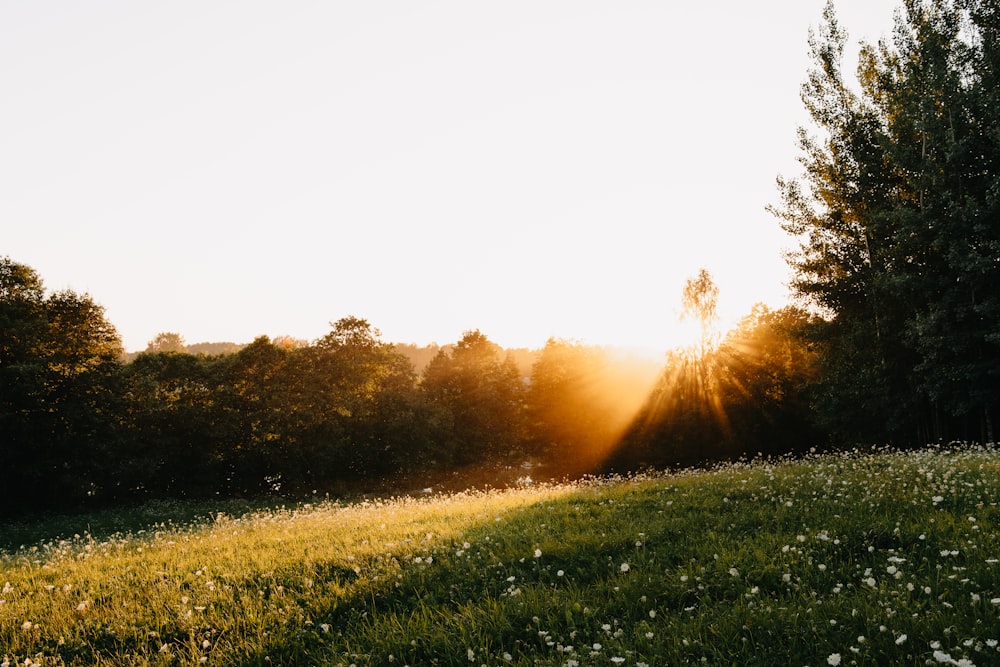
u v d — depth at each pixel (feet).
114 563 31.99
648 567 22.34
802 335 115.75
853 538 23.27
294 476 151.23
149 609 22.65
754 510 30.19
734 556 22.18
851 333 105.40
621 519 31.14
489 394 230.68
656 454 163.94
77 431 121.90
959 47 89.20
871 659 13.60
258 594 23.68
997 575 17.30
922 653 13.43
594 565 23.52
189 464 144.15
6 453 109.09
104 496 128.16
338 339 180.04
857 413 104.32
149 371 148.05
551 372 201.57
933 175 85.15
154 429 140.05
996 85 83.71
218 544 36.24
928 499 28.78
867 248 104.58
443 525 35.94
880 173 102.94
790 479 39.29
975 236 81.46
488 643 17.26
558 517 33.91
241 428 149.79
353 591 22.90
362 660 16.88
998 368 80.12
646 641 15.92
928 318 84.17
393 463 177.27
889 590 17.22
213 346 566.36
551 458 191.52
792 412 152.87
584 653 15.85
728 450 155.43
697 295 164.86
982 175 84.64
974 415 96.37
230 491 152.56
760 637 15.46
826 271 110.73
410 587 23.08
